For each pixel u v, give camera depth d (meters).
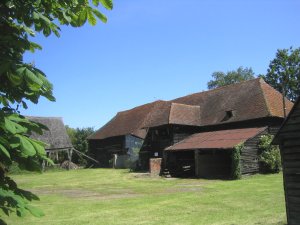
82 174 39.75
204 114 40.09
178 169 35.03
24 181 32.38
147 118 49.59
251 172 29.86
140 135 48.34
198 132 39.66
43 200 19.69
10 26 3.54
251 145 30.41
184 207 16.30
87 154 57.25
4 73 2.69
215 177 30.97
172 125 38.16
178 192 21.89
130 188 25.44
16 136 2.77
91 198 20.44
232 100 38.72
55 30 3.80
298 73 58.59
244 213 14.33
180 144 36.22
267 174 30.19
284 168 10.37
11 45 3.37
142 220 13.81
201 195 19.89
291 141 10.21
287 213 10.23
